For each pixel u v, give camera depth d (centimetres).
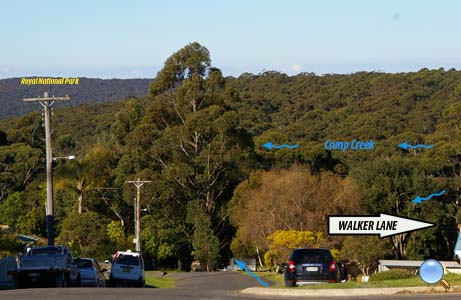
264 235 6091
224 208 7381
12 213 7806
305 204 5975
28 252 2953
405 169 6450
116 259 3675
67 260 2909
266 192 6156
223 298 1911
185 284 4516
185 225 7450
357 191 6159
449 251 6488
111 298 1886
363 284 2070
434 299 1734
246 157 7331
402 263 4941
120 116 8356
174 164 7356
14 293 2089
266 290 2142
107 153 7862
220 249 7394
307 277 2395
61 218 7919
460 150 6938
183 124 7606
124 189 7256
